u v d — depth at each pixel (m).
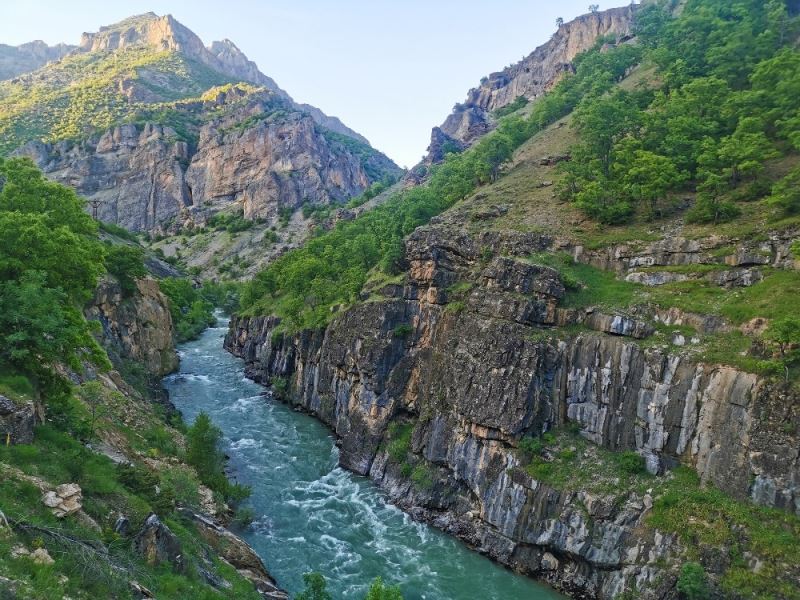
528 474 44.41
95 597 20.20
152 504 31.67
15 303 30.41
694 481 38.91
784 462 34.59
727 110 68.75
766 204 54.84
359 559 43.53
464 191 98.19
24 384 29.70
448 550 45.12
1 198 41.97
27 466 25.66
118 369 66.06
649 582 35.53
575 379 47.53
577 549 39.69
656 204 64.50
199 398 80.81
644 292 51.12
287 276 100.12
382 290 70.31
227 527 43.59
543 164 95.50
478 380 51.22
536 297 52.53
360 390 64.69
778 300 42.56
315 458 62.03
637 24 158.25
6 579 17.78
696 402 40.34
